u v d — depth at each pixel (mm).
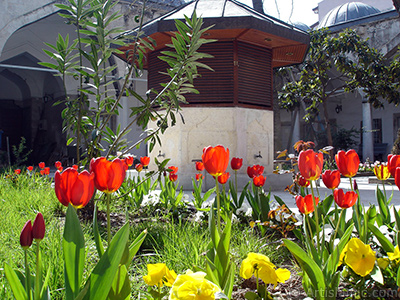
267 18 9211
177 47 3820
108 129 4422
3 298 1719
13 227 3352
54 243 2342
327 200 3080
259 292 1740
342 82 26562
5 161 19938
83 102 4309
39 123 26797
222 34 8914
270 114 9922
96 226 1418
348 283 2057
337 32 20484
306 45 9602
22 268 2152
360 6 29531
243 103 9406
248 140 9453
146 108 4125
